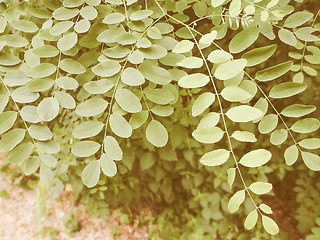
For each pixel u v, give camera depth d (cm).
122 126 50
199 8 58
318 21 62
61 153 81
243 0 55
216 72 49
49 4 56
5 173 147
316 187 102
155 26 56
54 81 53
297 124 53
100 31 56
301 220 103
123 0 55
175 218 120
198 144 94
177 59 53
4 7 57
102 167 50
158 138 51
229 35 64
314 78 73
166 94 52
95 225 125
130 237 120
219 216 106
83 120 78
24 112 51
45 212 129
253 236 107
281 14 52
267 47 51
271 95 53
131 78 50
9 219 130
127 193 107
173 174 109
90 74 55
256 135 89
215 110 73
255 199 99
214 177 102
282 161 90
